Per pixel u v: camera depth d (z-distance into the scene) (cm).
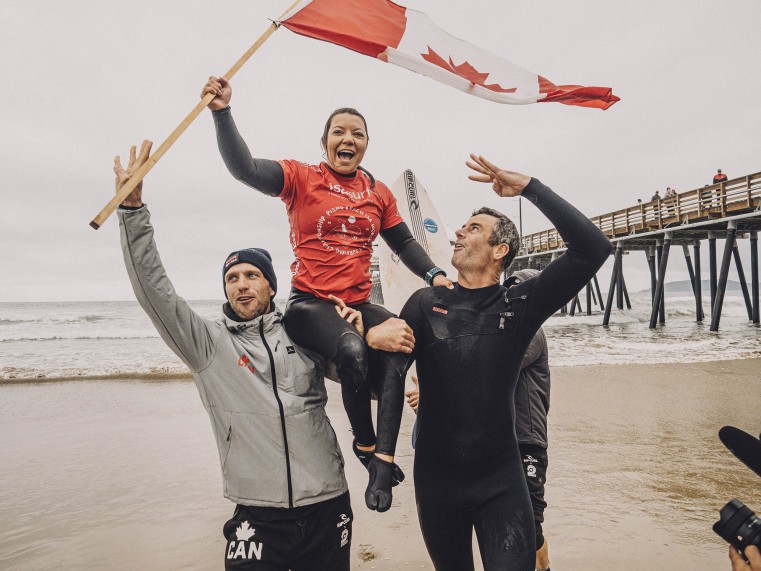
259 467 178
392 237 242
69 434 574
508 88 250
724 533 127
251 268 194
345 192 211
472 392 187
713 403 666
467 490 185
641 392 738
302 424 183
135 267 166
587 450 475
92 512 359
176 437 559
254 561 171
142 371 1009
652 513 339
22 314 3475
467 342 190
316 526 181
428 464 194
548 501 360
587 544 296
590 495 370
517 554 170
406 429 562
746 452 127
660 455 460
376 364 192
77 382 926
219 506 370
